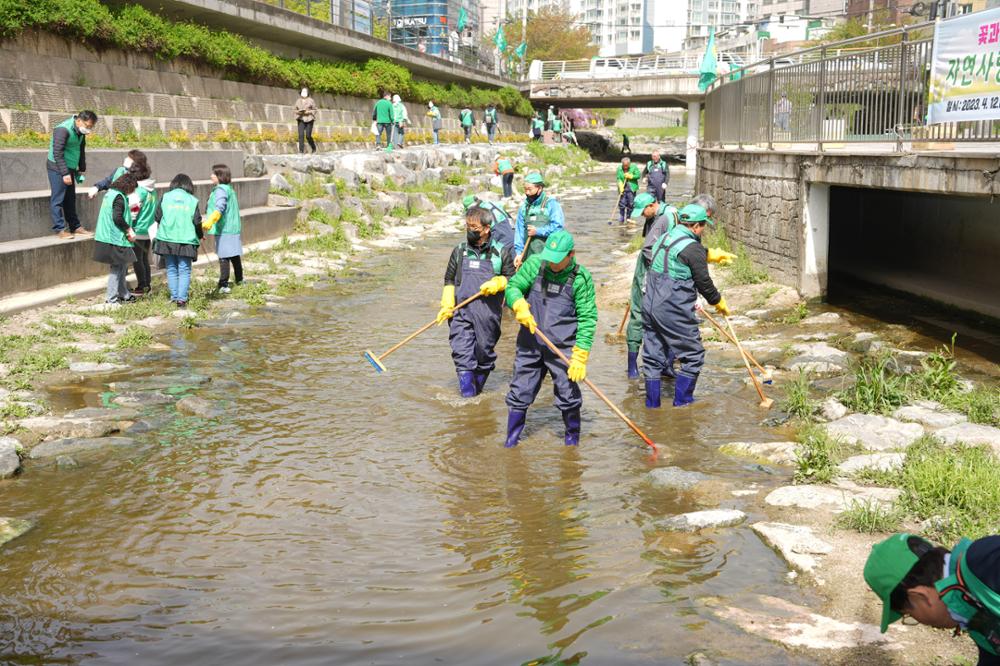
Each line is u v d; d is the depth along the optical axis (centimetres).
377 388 780
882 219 1354
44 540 472
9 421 644
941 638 361
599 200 3041
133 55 2134
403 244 1844
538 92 6044
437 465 590
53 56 1862
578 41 9169
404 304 1191
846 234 1468
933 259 1210
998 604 218
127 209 1045
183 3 2369
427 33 4838
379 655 363
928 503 479
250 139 2469
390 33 4094
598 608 396
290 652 366
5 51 1725
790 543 448
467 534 482
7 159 1195
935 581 229
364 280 1392
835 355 843
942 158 801
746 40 5025
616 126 10350
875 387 691
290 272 1407
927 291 1095
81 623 388
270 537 479
